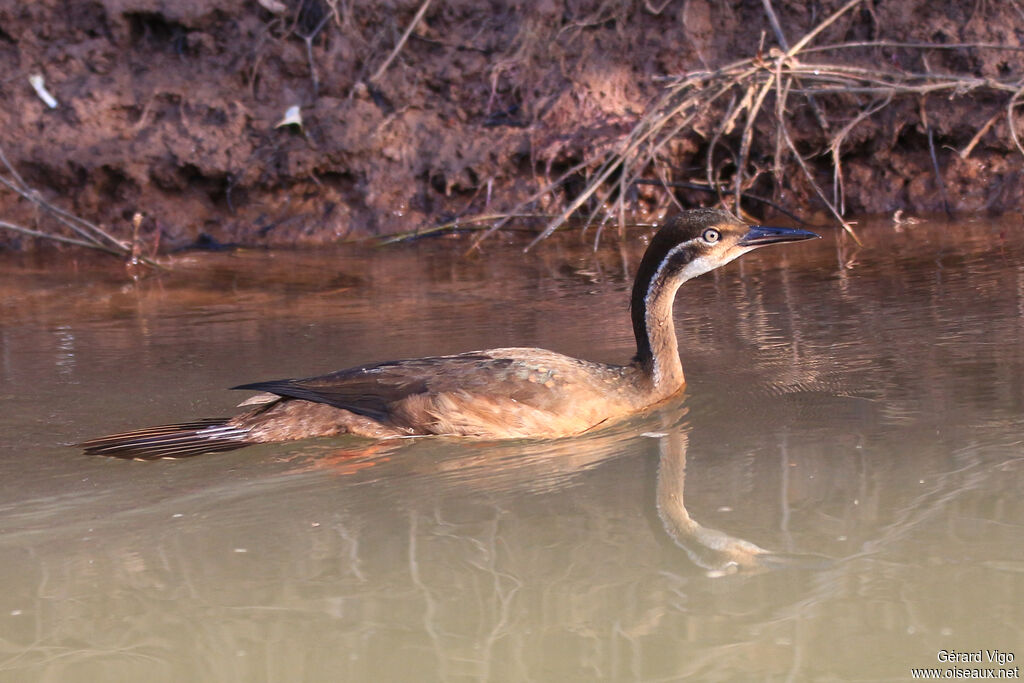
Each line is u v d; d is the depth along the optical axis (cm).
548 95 2091
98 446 1009
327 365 1238
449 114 2088
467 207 2038
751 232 1196
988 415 1016
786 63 1881
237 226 2000
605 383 1122
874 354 1212
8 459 1011
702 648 685
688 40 2117
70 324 1447
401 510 902
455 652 693
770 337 1305
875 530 815
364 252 1880
